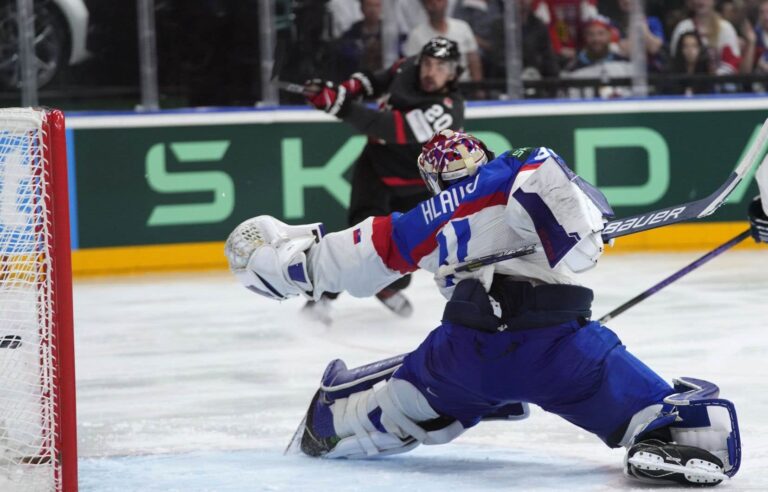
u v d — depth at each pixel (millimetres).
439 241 7812
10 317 7398
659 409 7820
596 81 23781
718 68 23984
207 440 9906
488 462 8727
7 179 7320
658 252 22672
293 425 10453
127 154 22094
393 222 7992
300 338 15312
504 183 7648
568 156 23453
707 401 7699
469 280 7871
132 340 15266
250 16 22844
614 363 7852
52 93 22234
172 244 22359
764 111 23719
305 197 22766
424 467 8586
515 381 7844
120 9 22375
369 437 8617
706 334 14500
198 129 22344
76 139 21859
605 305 16766
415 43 23016
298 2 22828
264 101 23031
